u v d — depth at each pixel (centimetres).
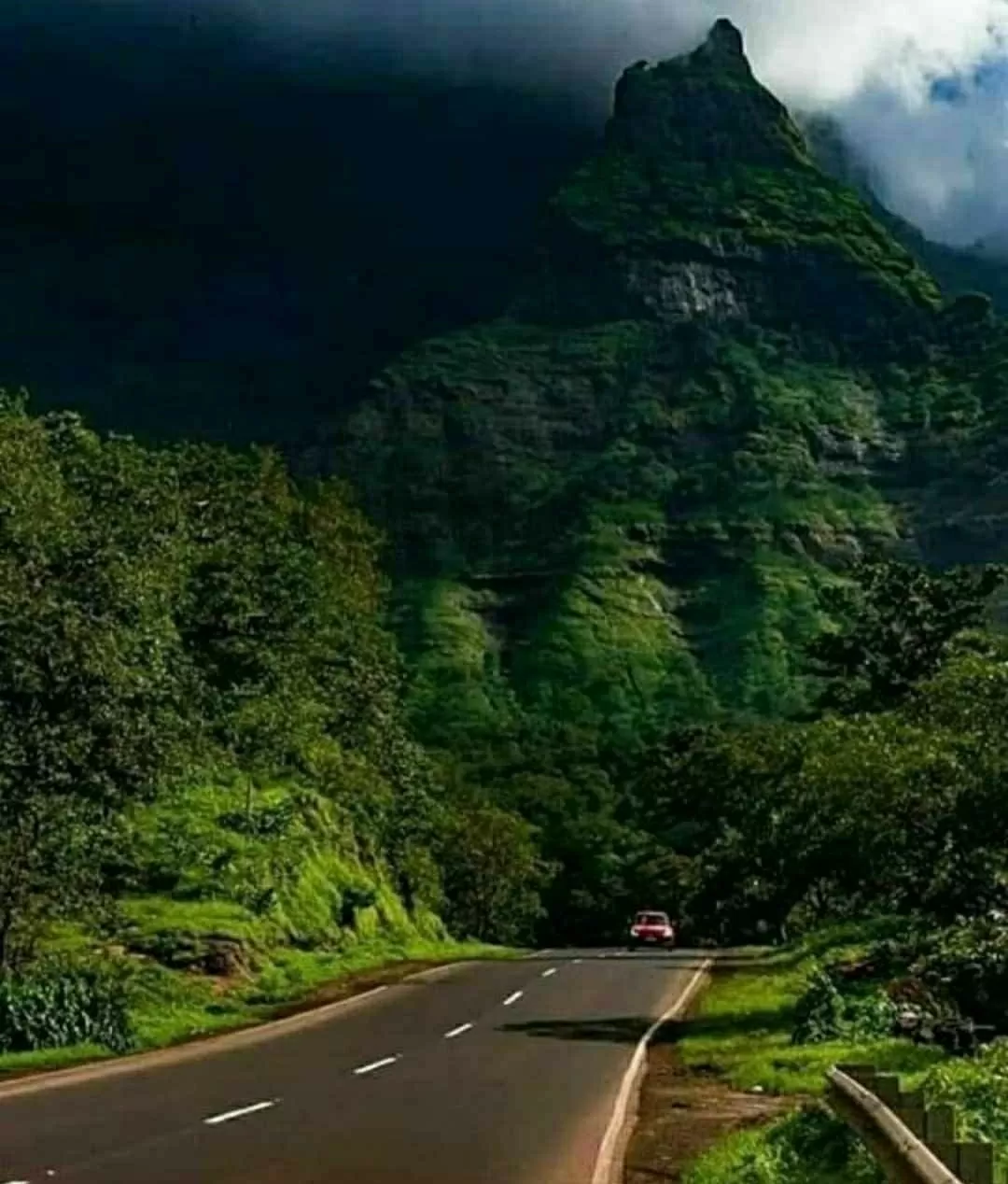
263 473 7262
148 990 3334
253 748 5334
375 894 6341
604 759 15962
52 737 2634
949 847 3092
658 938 8044
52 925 3631
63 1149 1497
